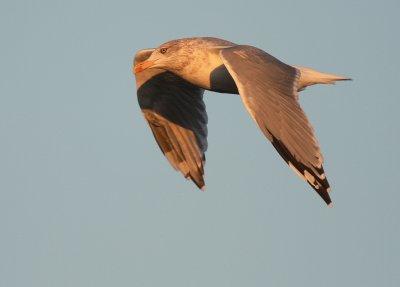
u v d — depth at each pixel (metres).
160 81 15.00
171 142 15.20
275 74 12.41
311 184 11.51
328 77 13.76
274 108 12.02
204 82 14.43
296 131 11.83
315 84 13.82
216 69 14.28
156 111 15.11
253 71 12.38
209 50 14.32
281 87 12.24
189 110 15.24
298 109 12.00
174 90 15.12
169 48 14.51
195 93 15.26
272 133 11.88
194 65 14.39
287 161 11.72
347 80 13.73
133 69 14.72
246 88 12.22
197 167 15.15
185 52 14.40
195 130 15.20
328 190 11.45
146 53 14.84
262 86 12.21
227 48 12.90
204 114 15.28
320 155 11.56
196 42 14.47
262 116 11.99
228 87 14.31
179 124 15.17
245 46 12.94
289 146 11.75
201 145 15.17
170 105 15.14
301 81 13.76
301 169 11.59
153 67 14.54
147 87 15.01
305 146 11.69
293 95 12.19
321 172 11.49
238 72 12.41
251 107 12.07
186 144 15.19
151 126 15.16
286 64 12.84
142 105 15.06
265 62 12.57
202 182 15.16
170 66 14.48
